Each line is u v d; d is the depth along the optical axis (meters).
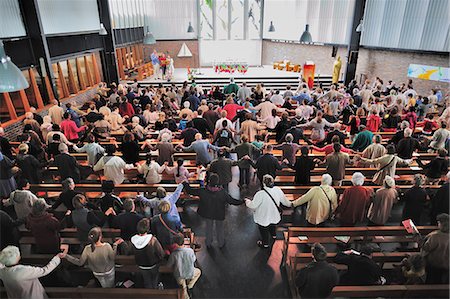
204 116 8.92
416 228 4.89
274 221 5.14
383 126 9.20
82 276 4.82
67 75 14.02
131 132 7.43
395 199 5.20
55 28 12.70
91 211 4.50
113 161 6.05
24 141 7.04
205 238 5.85
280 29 23.02
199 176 6.48
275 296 4.65
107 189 4.92
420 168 6.90
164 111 10.34
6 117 10.18
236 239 5.85
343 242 5.11
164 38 23.88
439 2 13.27
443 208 5.26
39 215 4.31
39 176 7.36
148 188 6.13
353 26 17.17
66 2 13.43
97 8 16.28
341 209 5.25
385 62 16.33
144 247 3.82
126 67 20.52
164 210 4.34
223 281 4.90
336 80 18.09
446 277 4.00
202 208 5.20
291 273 4.79
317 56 20.84
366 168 7.13
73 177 6.27
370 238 5.33
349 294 3.84
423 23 14.06
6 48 10.02
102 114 8.76
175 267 3.94
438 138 7.54
